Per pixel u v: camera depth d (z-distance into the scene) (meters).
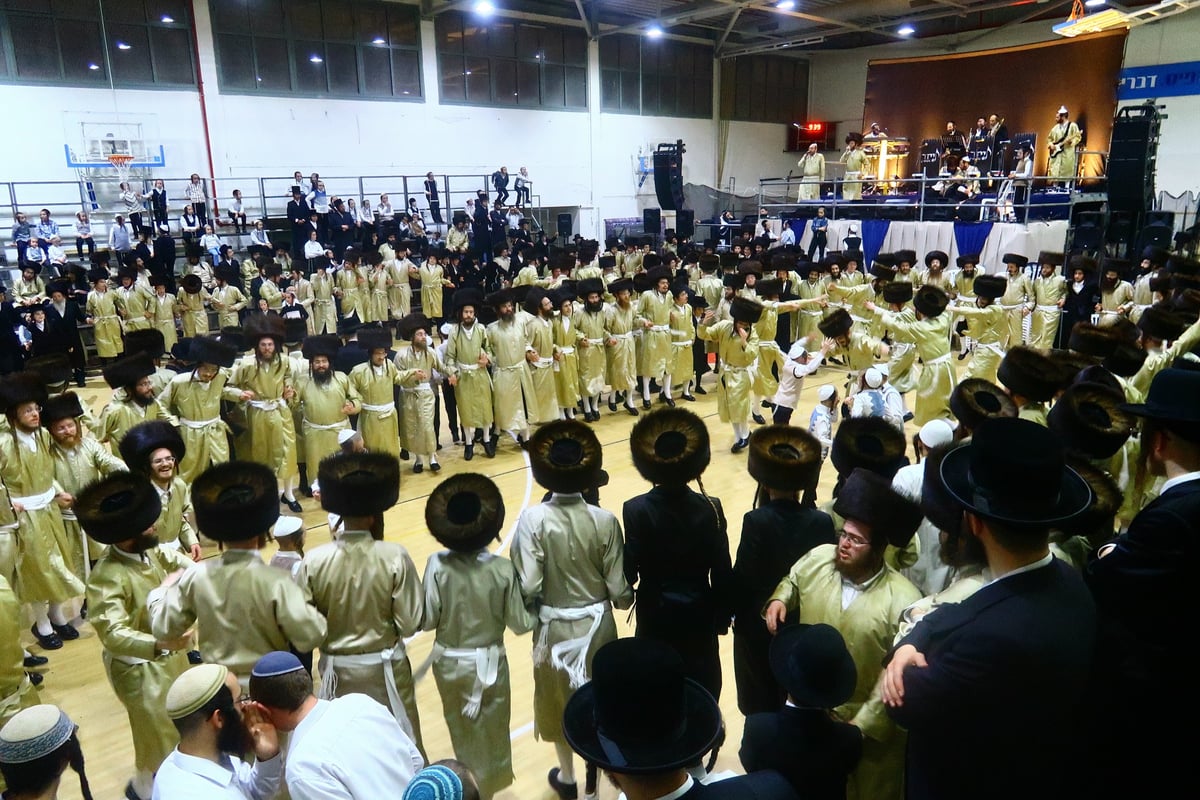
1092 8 21.20
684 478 3.25
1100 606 2.05
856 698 2.75
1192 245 16.28
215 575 2.93
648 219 22.69
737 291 9.88
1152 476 2.44
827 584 2.83
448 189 19.64
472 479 3.29
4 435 4.74
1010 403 4.02
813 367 7.40
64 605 5.37
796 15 21.08
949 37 25.42
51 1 15.05
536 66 22.17
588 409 9.98
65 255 14.76
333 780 2.12
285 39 17.86
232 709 2.34
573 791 3.60
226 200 17.42
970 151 19.45
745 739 2.31
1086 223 14.67
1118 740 2.04
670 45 25.25
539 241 19.47
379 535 3.28
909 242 16.19
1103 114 19.72
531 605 3.43
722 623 3.50
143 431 4.72
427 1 19.55
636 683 1.63
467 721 3.26
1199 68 20.09
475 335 8.38
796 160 29.45
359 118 19.14
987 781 1.85
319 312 15.61
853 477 2.78
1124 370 5.03
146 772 3.49
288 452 7.00
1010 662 1.75
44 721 2.25
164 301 13.73
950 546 2.65
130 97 16.11
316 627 2.94
